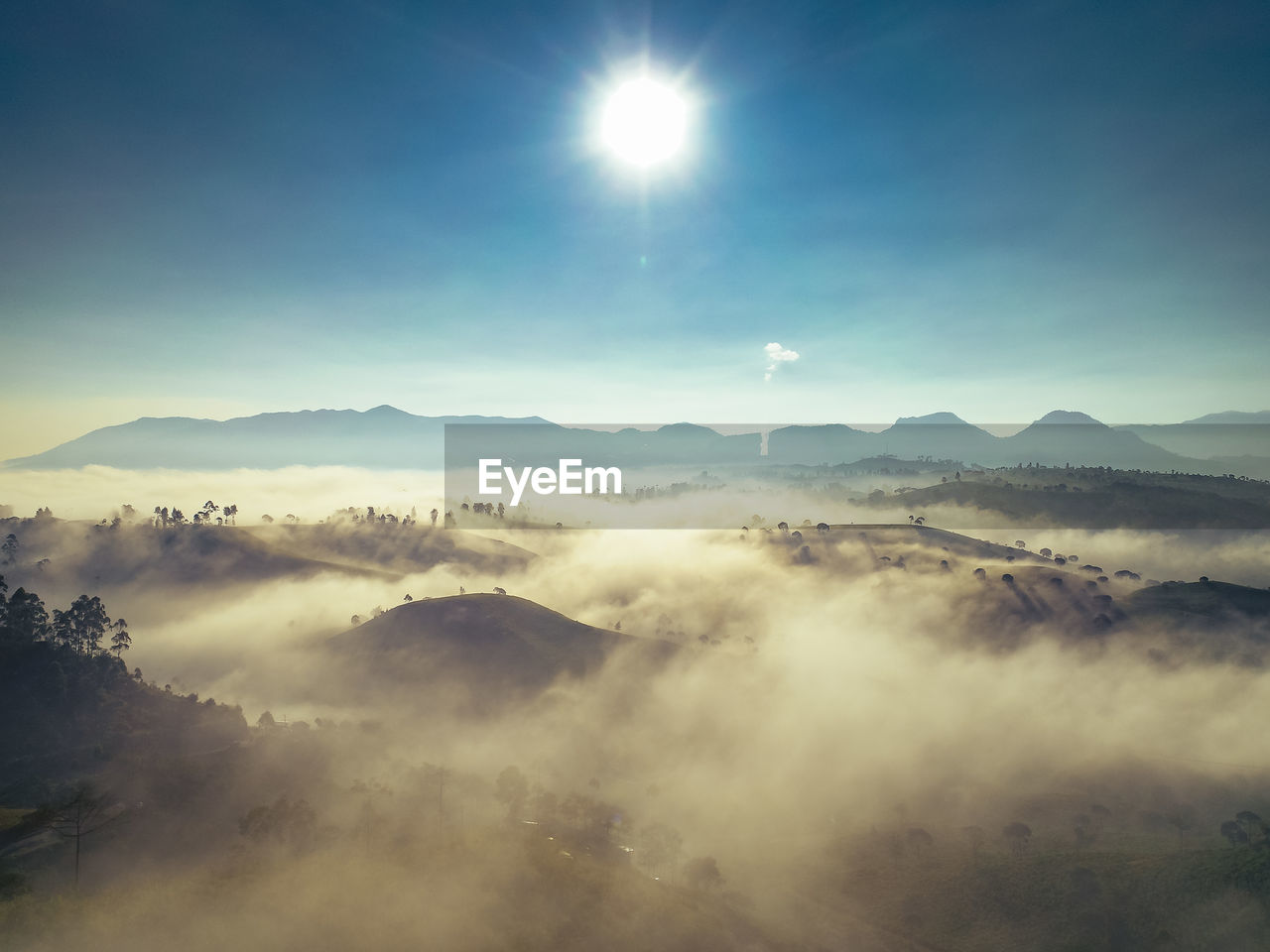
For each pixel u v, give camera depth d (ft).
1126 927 350.43
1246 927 333.01
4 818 311.88
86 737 467.11
